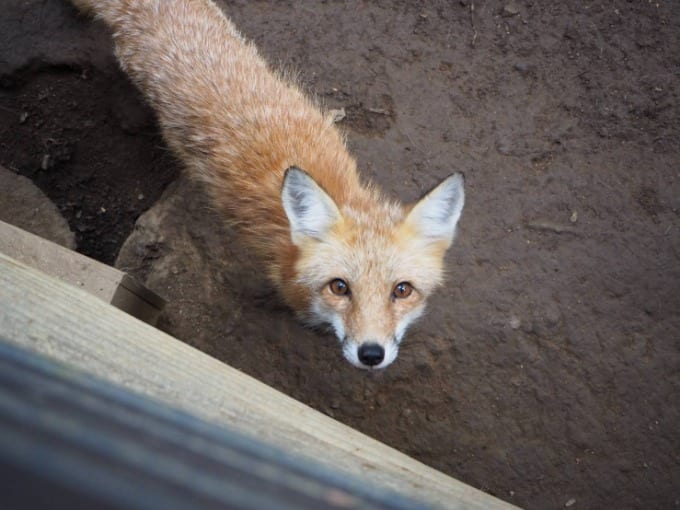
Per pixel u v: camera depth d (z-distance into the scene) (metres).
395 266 1.29
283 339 1.45
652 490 1.40
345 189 1.36
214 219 1.50
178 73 1.44
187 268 1.48
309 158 1.37
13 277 1.10
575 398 1.43
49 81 1.56
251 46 1.50
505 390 1.43
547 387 1.43
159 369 1.08
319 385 1.44
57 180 1.59
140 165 1.58
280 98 1.42
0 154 1.57
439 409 1.43
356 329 1.28
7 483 0.38
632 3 1.58
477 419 1.42
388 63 1.56
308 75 1.55
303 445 1.07
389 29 1.57
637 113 1.54
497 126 1.53
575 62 1.56
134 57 1.47
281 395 1.12
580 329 1.45
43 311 1.08
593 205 1.50
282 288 1.37
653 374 1.43
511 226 1.49
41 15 1.56
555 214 1.50
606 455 1.41
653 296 1.46
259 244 1.38
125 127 1.57
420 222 1.30
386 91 1.55
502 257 1.48
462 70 1.56
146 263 1.49
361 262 1.29
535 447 1.41
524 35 1.57
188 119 1.42
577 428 1.42
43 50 1.55
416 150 1.52
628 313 1.46
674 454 1.41
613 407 1.42
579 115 1.54
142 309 1.35
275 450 0.61
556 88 1.55
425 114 1.54
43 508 0.38
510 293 1.46
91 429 0.43
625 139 1.53
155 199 1.58
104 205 1.59
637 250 1.48
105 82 1.56
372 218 1.32
